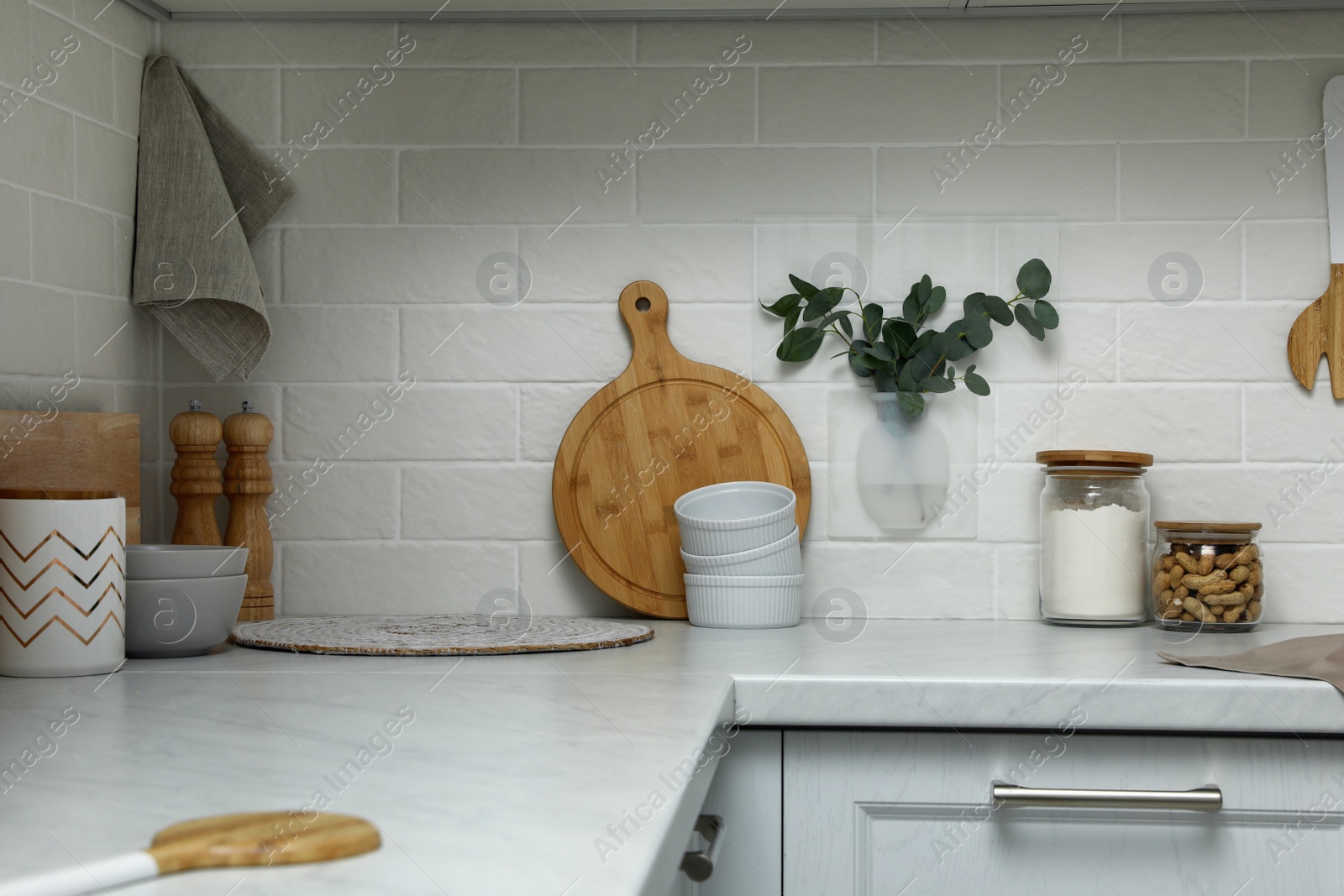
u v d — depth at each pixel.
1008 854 0.95
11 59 1.14
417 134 1.44
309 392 1.44
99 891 0.37
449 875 0.40
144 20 1.40
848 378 1.41
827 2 1.38
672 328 1.42
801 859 0.95
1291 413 1.37
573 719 0.73
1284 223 1.38
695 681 0.90
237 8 1.42
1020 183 1.40
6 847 0.43
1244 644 1.16
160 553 1.01
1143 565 1.31
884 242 1.41
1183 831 0.94
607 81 1.43
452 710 0.77
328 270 1.44
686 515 1.33
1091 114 1.39
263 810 0.49
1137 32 1.39
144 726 0.71
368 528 1.43
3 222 1.13
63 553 0.90
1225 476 1.38
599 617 1.41
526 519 1.43
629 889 0.38
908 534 1.39
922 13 1.40
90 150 1.28
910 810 0.95
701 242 1.42
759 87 1.42
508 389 1.43
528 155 1.43
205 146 1.38
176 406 1.43
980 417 1.39
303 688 0.87
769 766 0.95
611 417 1.41
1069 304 1.39
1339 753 0.94
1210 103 1.39
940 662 1.02
